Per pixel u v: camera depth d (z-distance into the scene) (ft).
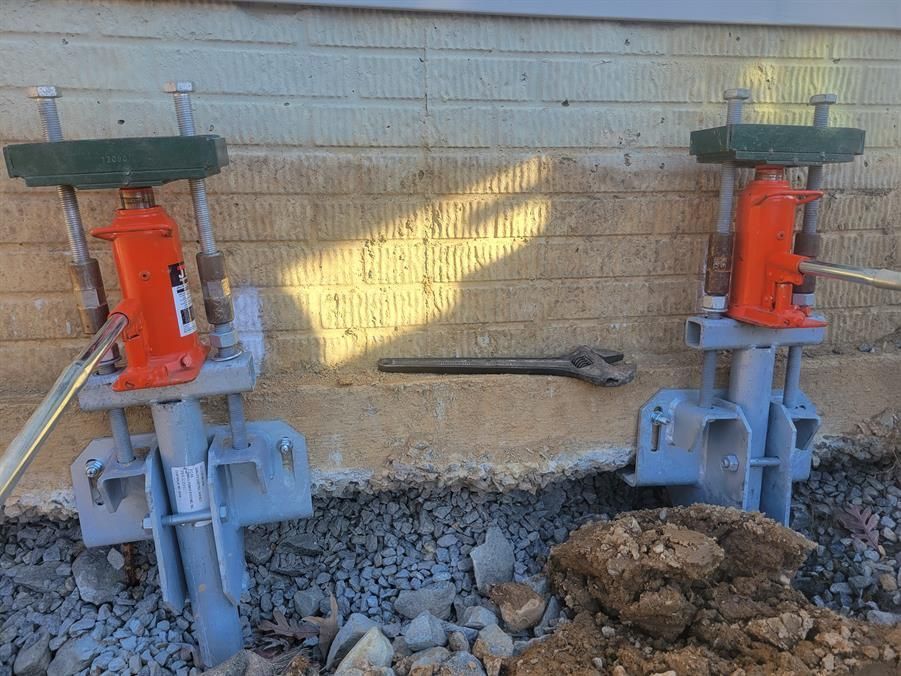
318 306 6.92
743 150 6.05
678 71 6.95
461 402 7.15
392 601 6.87
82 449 6.59
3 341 6.48
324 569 7.12
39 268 6.34
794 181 7.44
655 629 5.99
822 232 7.66
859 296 7.95
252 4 6.06
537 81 6.72
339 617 6.61
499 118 6.75
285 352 6.98
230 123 6.28
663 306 7.57
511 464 7.41
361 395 6.93
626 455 7.63
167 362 5.62
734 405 7.16
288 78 6.29
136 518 6.48
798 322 6.35
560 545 6.89
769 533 6.36
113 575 6.79
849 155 6.34
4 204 6.12
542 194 7.02
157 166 5.08
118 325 4.99
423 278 7.06
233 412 6.17
